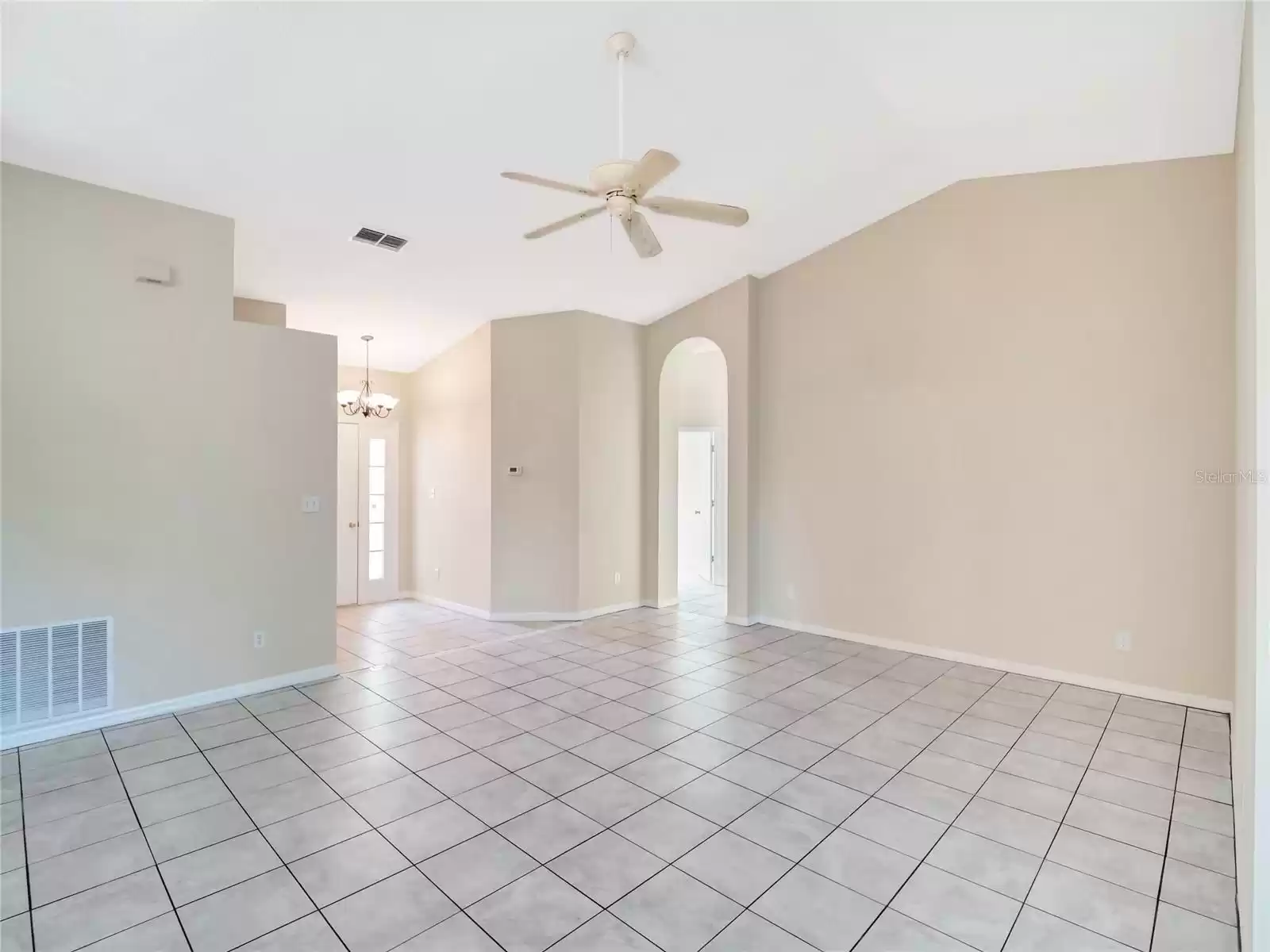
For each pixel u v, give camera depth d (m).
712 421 7.82
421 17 2.48
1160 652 3.80
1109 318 3.95
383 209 3.84
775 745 3.20
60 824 2.46
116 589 3.42
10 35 2.34
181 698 3.64
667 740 3.26
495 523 5.95
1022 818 2.53
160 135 3.00
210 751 3.11
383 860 2.24
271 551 3.97
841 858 2.27
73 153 3.08
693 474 8.05
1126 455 3.90
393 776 2.86
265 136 3.08
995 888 2.11
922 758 3.05
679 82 3.09
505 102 3.05
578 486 5.85
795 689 4.01
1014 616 4.32
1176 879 2.16
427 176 3.56
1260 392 1.51
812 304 5.30
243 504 3.86
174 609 3.61
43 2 2.21
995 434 4.37
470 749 3.15
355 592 6.78
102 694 3.39
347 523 6.75
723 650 4.89
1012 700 3.81
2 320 3.10
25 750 3.11
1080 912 2.00
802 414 5.39
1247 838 1.81
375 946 1.84
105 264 3.37
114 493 3.41
